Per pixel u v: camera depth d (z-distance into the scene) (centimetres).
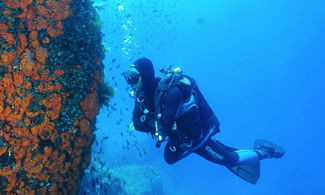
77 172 271
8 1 207
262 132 5481
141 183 1520
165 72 251
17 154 212
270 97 6250
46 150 231
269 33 6644
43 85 227
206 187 2742
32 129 220
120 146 2286
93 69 277
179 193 2438
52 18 235
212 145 308
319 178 3083
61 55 243
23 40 214
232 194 2741
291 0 6166
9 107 206
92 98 275
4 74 203
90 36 272
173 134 254
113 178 927
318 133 5031
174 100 235
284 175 3312
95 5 339
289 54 6481
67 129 248
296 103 5962
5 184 208
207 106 286
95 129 301
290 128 5350
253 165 357
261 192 2902
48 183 237
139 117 267
